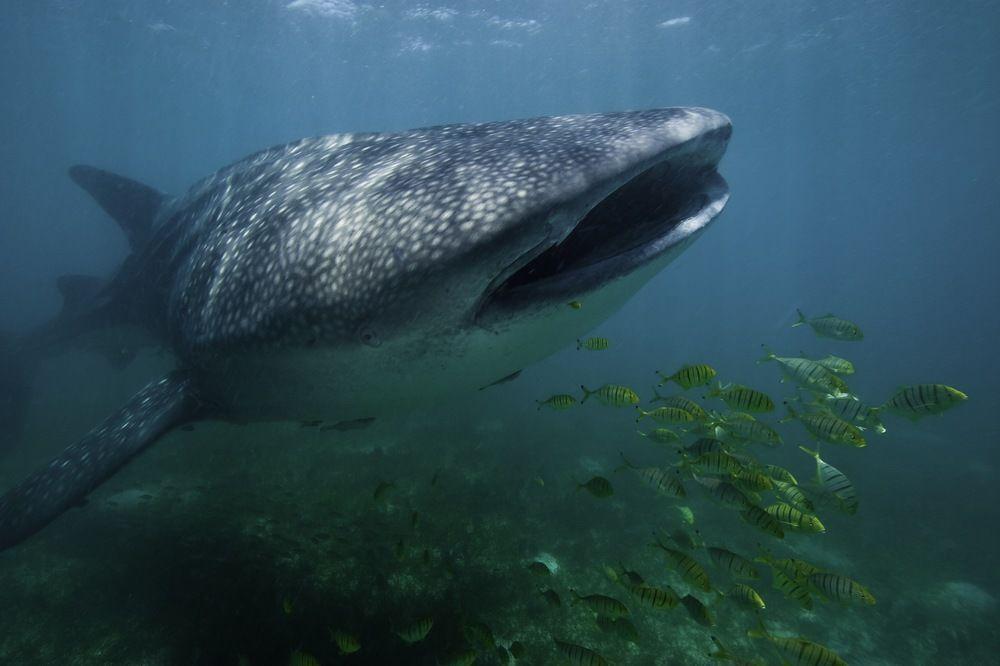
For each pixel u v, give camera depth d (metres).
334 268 2.53
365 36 29.00
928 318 83.38
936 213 96.12
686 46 25.11
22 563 5.31
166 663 3.93
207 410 3.75
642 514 8.51
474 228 2.17
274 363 2.96
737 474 3.64
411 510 6.91
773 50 24.27
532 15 24.62
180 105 46.66
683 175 2.68
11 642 4.24
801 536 8.91
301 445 9.62
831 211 101.69
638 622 5.61
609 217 2.67
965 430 21.08
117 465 3.33
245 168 4.16
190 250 4.19
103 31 28.36
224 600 4.32
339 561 5.02
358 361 2.70
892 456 15.52
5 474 9.12
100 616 4.41
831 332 5.39
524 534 6.91
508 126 2.95
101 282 8.07
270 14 26.23
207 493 6.84
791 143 42.44
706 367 4.07
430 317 2.41
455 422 12.45
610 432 13.98
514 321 2.38
